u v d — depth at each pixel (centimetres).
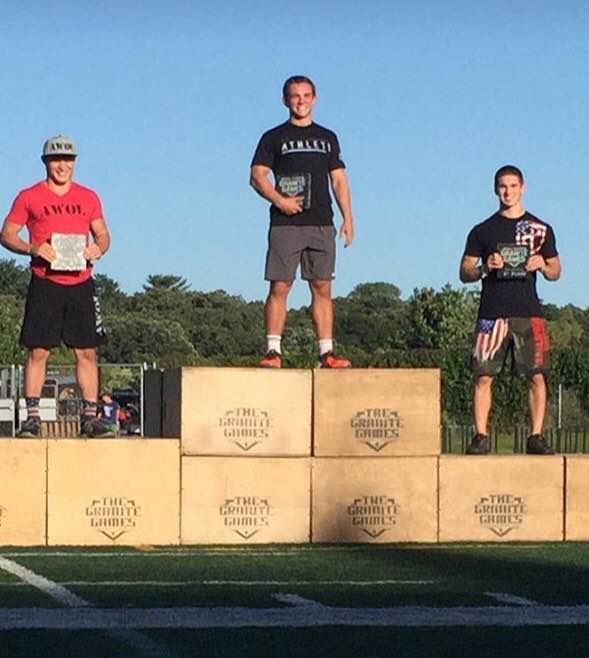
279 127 1146
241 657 638
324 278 1152
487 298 1189
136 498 1119
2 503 1102
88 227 1127
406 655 646
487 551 1094
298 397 1145
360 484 1152
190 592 838
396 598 821
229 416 1134
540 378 1193
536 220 1180
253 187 1141
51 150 1107
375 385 1154
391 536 1156
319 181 1140
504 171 1173
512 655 647
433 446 1163
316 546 1124
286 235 1141
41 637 683
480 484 1170
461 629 715
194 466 1129
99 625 718
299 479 1144
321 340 1168
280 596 823
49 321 1125
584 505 1184
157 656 637
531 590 859
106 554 1045
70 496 1110
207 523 1131
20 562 987
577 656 645
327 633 702
